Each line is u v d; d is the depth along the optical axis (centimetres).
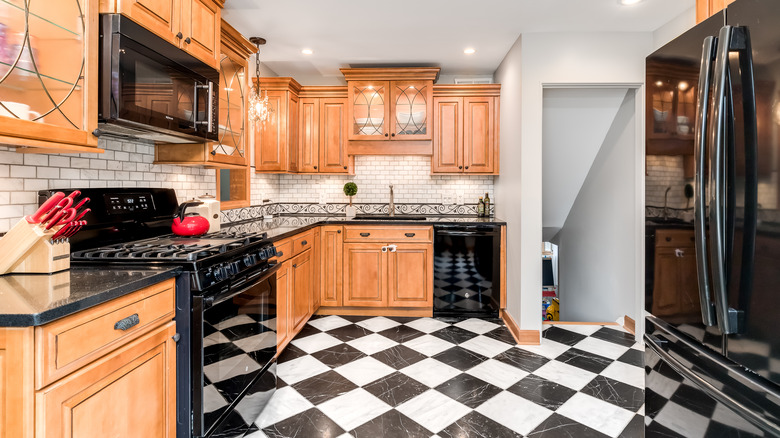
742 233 101
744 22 100
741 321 102
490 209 402
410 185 407
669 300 136
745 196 100
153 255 149
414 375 237
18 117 116
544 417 193
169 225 216
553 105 326
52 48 126
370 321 339
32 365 90
